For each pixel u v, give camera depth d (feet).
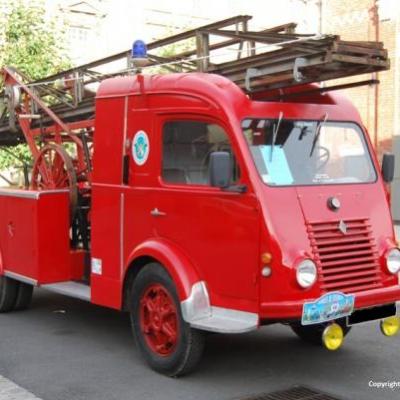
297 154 18.86
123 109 21.16
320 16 56.34
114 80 21.85
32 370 19.88
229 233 17.81
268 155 18.25
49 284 24.53
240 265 17.58
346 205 18.71
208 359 20.94
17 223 25.70
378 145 52.60
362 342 22.89
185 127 19.25
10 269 26.35
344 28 54.70
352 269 18.13
